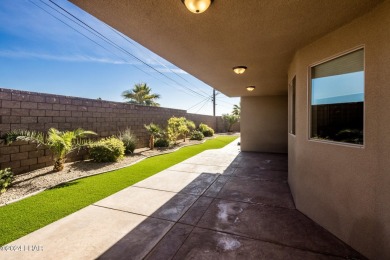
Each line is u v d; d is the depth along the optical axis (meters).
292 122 4.11
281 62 4.02
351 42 2.31
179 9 2.10
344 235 2.39
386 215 1.95
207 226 2.76
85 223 2.79
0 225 2.70
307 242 2.40
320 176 2.79
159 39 2.90
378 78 2.00
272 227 2.74
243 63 4.09
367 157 2.12
